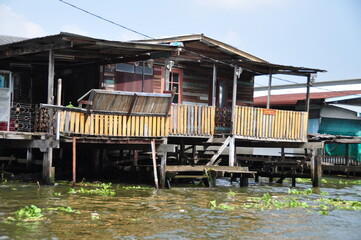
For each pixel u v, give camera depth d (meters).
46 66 21.38
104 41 16.17
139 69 21.50
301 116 21.53
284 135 20.97
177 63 22.59
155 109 17.02
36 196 13.98
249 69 21.12
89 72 20.78
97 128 16.22
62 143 17.75
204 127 19.25
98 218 11.33
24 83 20.86
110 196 14.79
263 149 29.03
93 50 17.91
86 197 14.30
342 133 28.97
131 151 21.73
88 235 9.75
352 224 12.13
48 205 12.63
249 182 22.72
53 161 20.41
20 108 18.38
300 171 26.86
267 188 20.03
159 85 22.19
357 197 18.11
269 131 20.50
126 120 16.70
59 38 15.53
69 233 9.82
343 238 10.60
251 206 14.23
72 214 11.66
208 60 22.28
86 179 19.16
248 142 23.05
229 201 15.09
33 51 16.95
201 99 23.50
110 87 20.67
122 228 10.48
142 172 19.36
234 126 19.52
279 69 21.56
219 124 20.22
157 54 18.41
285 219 12.43
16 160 20.02
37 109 17.31
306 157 21.80
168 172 17.36
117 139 16.62
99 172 20.03
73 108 15.64
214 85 19.92
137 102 16.53
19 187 15.82
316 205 15.05
